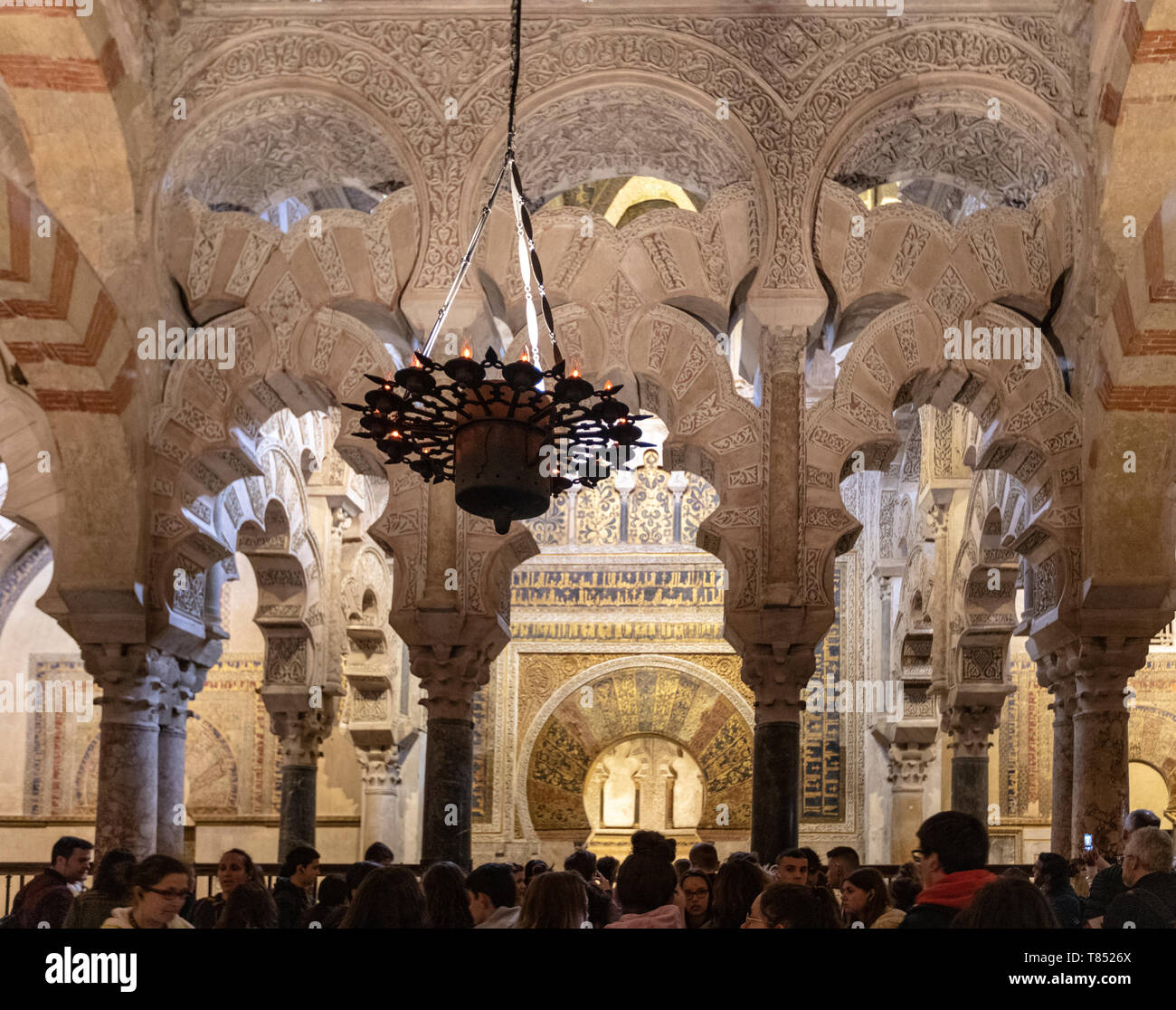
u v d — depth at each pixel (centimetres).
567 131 790
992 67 745
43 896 492
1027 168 787
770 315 736
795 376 734
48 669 1332
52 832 1303
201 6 767
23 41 695
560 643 1342
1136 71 668
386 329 799
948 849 320
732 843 1302
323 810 1289
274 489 1005
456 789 733
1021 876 281
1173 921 364
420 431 541
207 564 814
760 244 752
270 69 764
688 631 1338
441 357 741
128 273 747
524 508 521
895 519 1247
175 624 771
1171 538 715
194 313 791
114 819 756
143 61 755
